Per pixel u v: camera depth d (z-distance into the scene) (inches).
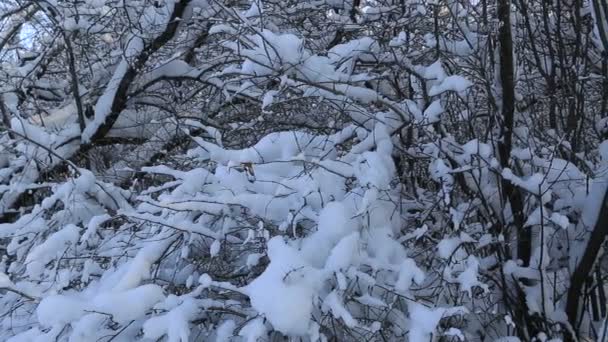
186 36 222.4
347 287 120.2
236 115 210.8
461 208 154.9
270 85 172.1
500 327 150.8
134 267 129.0
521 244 152.0
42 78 267.4
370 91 150.2
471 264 128.8
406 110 155.9
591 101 172.4
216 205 135.3
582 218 143.7
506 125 148.9
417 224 156.6
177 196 141.9
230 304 125.0
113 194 184.4
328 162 139.8
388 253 132.4
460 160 151.1
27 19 235.1
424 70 158.7
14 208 232.8
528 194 151.3
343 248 117.3
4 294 159.0
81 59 247.6
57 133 232.2
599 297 153.4
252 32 167.0
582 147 162.7
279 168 147.7
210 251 134.3
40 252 145.9
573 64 153.6
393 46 163.2
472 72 161.8
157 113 237.6
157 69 219.3
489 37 147.9
